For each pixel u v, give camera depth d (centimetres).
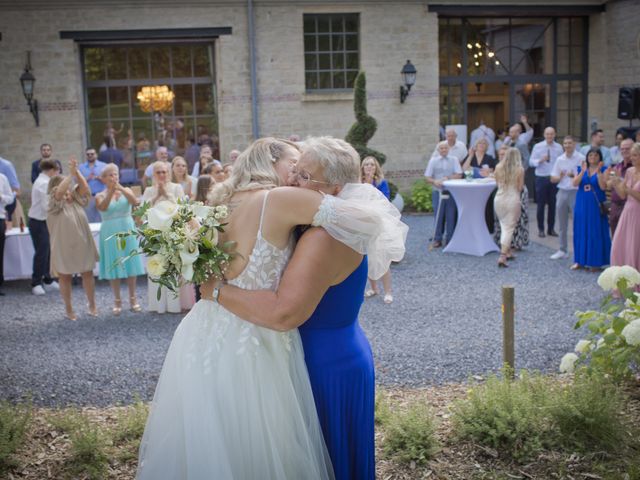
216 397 254
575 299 701
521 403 364
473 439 355
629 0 1446
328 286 253
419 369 505
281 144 273
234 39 1355
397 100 1430
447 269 870
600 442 346
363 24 1395
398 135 1439
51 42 1305
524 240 964
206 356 258
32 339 620
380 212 257
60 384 496
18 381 504
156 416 269
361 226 246
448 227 991
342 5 1380
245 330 258
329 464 269
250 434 255
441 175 1016
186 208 253
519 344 558
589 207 819
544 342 560
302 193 248
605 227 823
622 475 318
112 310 721
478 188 932
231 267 256
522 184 877
